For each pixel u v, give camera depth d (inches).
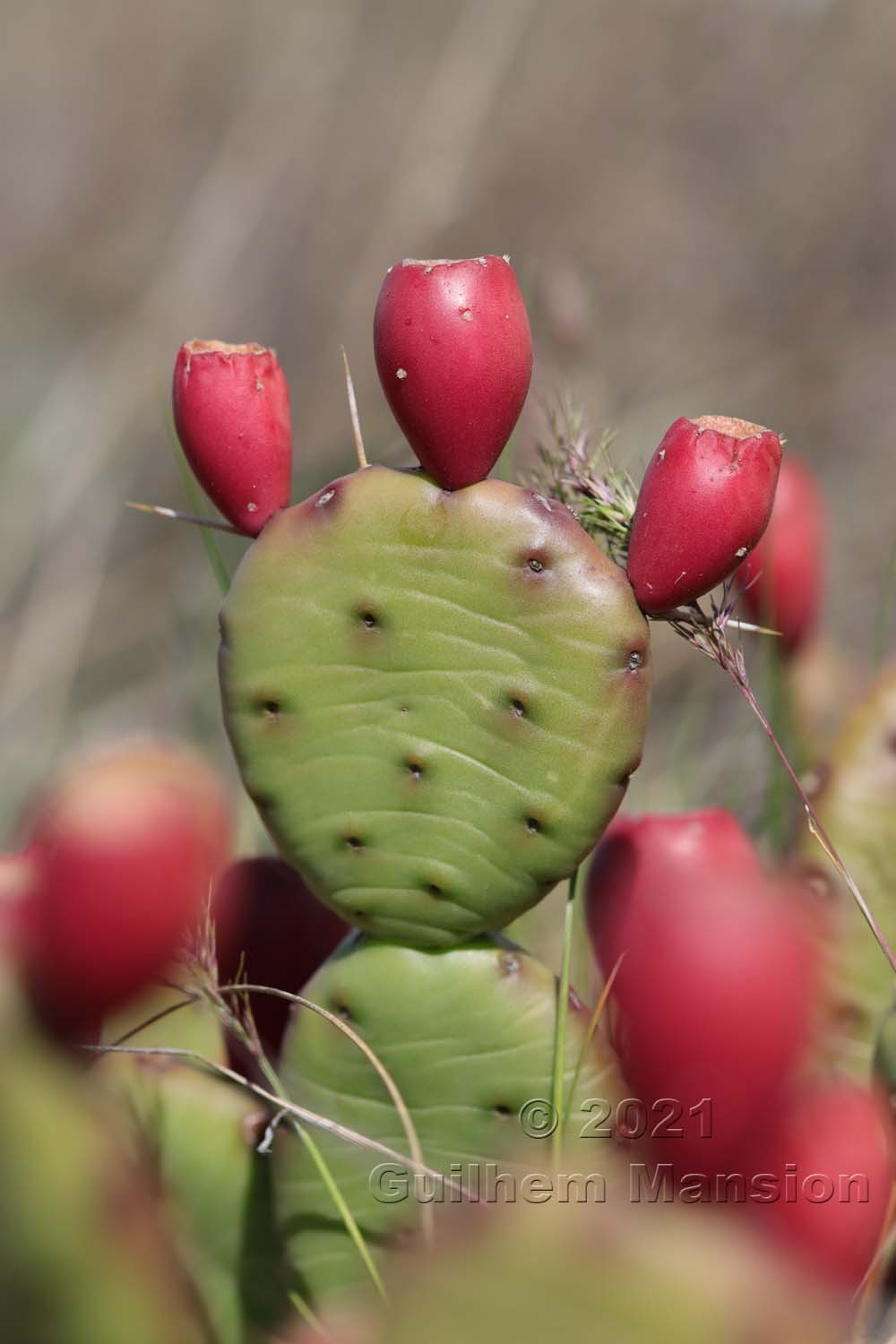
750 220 94.2
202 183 104.1
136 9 127.3
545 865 30.0
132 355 90.0
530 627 29.8
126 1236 25.1
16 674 62.0
